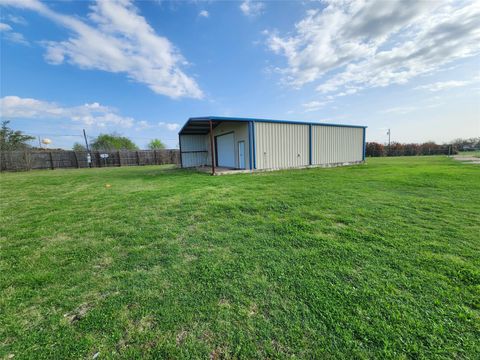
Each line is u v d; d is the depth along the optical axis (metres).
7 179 10.44
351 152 14.73
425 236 2.83
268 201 4.75
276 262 2.32
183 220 3.78
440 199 4.73
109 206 4.86
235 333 1.44
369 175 8.69
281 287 1.91
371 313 1.57
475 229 3.04
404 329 1.43
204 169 13.30
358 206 4.28
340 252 2.48
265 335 1.42
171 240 2.98
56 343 1.41
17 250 2.80
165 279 2.09
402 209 4.04
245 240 2.89
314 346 1.33
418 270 2.08
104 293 1.92
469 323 1.46
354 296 1.75
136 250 2.72
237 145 12.59
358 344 1.33
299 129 12.51
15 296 1.91
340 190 5.81
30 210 4.68
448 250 2.46
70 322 1.59
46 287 2.04
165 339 1.41
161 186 7.31
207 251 2.62
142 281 2.07
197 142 16.50
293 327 1.48
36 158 18.19
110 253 2.67
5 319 1.64
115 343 1.40
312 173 9.80
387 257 2.34
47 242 3.04
